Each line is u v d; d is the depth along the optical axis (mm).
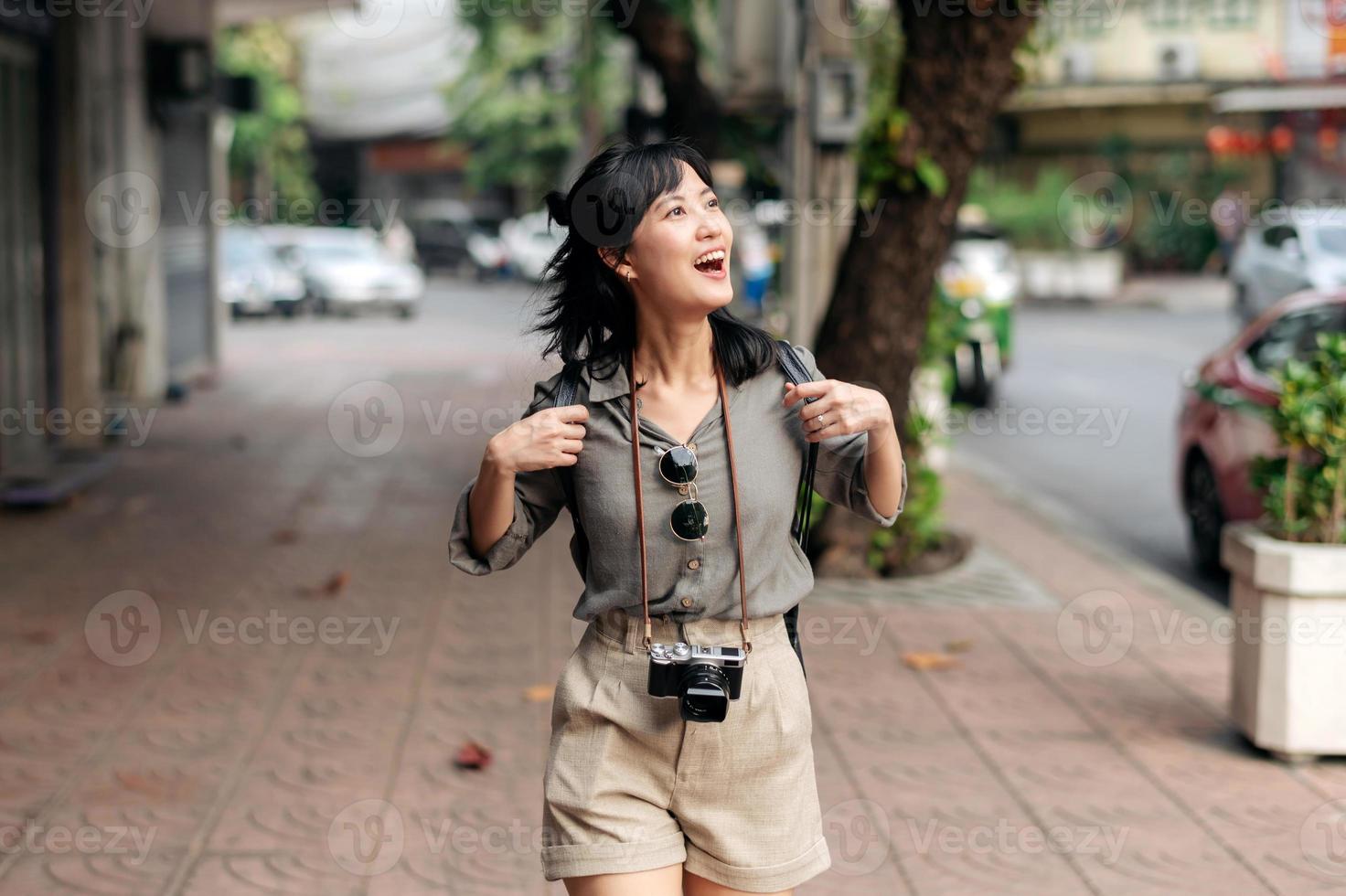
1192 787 4707
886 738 5152
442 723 5195
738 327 2525
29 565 7504
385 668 5844
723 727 2486
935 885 3971
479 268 36375
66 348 11305
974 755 4984
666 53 10922
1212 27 31344
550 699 5500
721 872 2547
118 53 12734
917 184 7160
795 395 2428
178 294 15555
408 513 9078
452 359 18672
